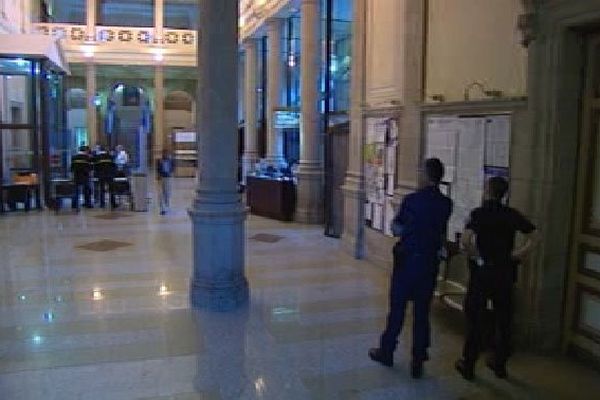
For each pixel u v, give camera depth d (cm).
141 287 694
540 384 437
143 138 2647
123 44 2488
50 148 1420
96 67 2611
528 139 501
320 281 733
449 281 620
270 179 1278
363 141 862
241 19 1900
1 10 1653
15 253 878
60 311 600
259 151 1905
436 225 449
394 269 465
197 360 477
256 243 984
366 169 856
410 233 451
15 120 1448
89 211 1352
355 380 442
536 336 501
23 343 510
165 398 409
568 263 496
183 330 547
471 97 590
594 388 430
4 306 616
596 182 470
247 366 466
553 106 478
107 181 1419
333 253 902
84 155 1369
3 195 1296
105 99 2841
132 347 503
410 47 712
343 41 1655
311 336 535
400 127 746
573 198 490
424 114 686
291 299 653
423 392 423
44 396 409
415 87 704
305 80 1202
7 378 438
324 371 458
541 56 483
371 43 838
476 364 473
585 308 481
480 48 574
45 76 1353
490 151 557
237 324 566
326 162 1065
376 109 811
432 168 455
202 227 614
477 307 440
